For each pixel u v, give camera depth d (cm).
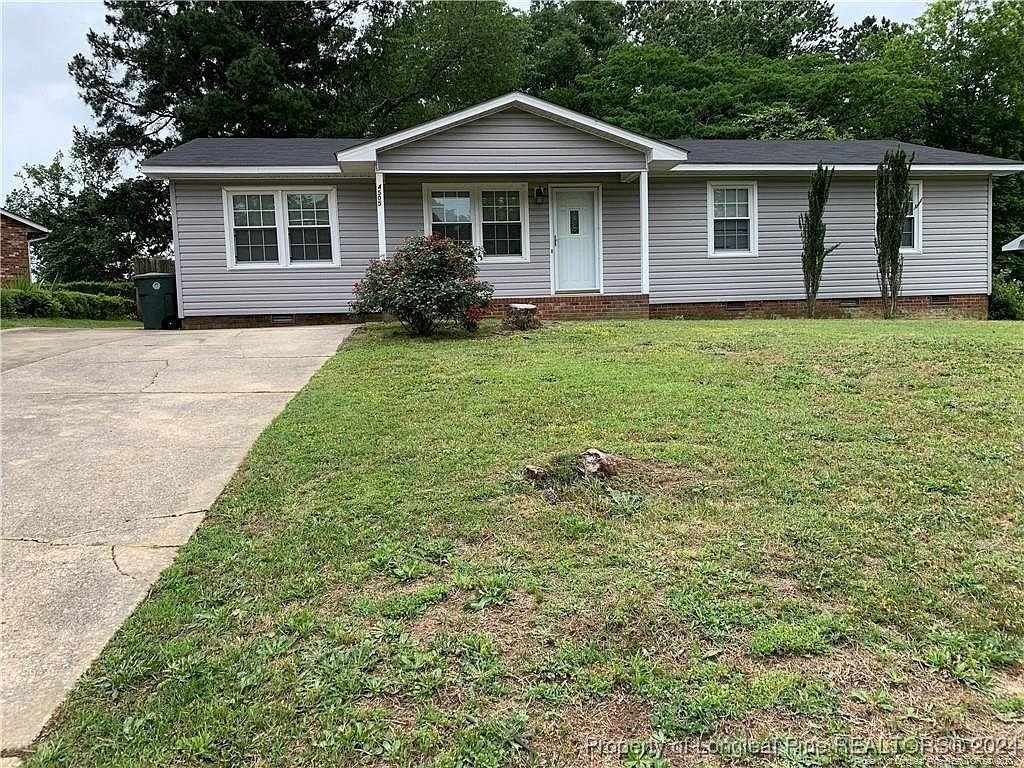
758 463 408
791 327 970
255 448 452
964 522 334
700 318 1395
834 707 211
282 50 2511
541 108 1190
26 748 198
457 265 916
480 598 271
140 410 563
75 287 2161
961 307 1470
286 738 200
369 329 1006
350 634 248
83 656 240
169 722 206
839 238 1423
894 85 2358
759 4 3275
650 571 289
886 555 303
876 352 724
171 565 303
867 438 454
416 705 213
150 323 1244
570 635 247
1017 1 2373
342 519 342
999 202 2342
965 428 472
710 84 2567
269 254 1259
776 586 279
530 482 379
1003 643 243
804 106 2467
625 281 1362
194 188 1226
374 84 2711
